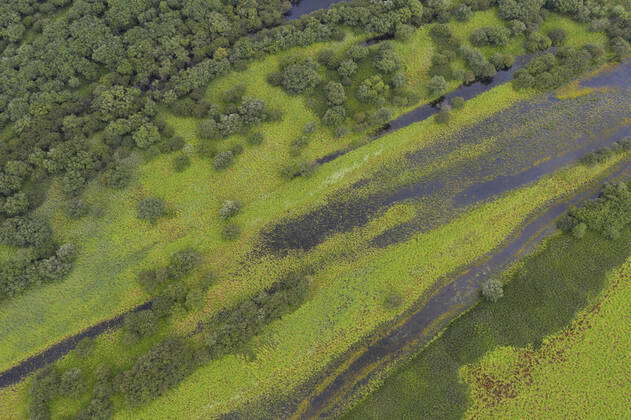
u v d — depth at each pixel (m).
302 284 62.41
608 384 56.22
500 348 58.94
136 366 57.09
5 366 60.06
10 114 74.94
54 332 61.81
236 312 60.78
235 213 69.00
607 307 61.06
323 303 62.84
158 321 61.62
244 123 74.94
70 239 67.31
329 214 69.69
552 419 54.66
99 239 67.44
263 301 61.69
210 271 65.62
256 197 70.88
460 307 62.44
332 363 59.56
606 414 54.62
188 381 58.22
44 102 75.00
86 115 74.81
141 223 68.56
